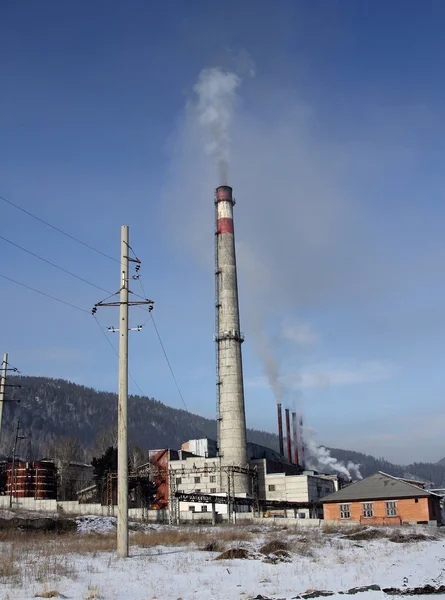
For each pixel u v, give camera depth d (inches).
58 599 608.4
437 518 2640.3
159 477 3659.0
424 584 700.0
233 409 3639.3
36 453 7711.6
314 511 3166.8
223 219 3941.9
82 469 4407.0
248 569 874.8
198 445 4153.5
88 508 2640.3
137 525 1873.8
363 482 2721.5
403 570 860.6
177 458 3853.3
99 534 1563.7
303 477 3686.0
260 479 3801.7
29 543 1258.0
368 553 1155.3
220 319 3774.6
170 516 2522.1
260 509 2994.6
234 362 3710.6
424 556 1099.9
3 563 844.6
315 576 796.0
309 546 1245.1
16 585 692.7
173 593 665.6
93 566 900.0
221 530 1808.6
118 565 922.1
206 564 931.3
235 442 3587.6
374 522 2506.2
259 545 1267.2
